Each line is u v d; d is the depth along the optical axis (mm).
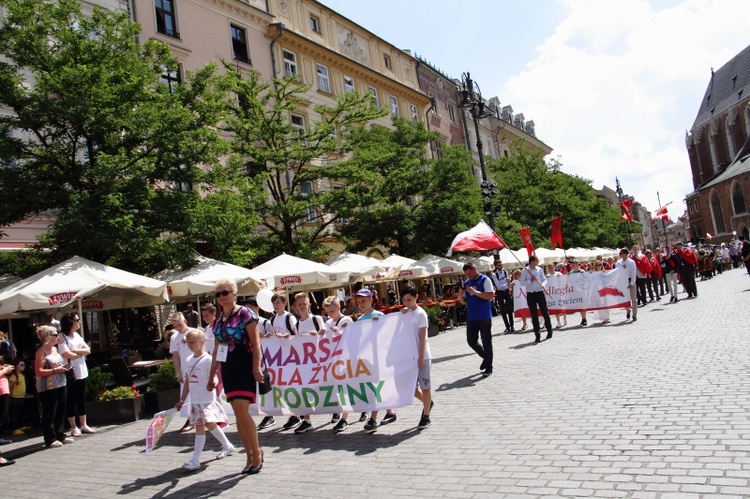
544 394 7297
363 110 22297
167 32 22203
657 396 6402
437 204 24625
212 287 12625
